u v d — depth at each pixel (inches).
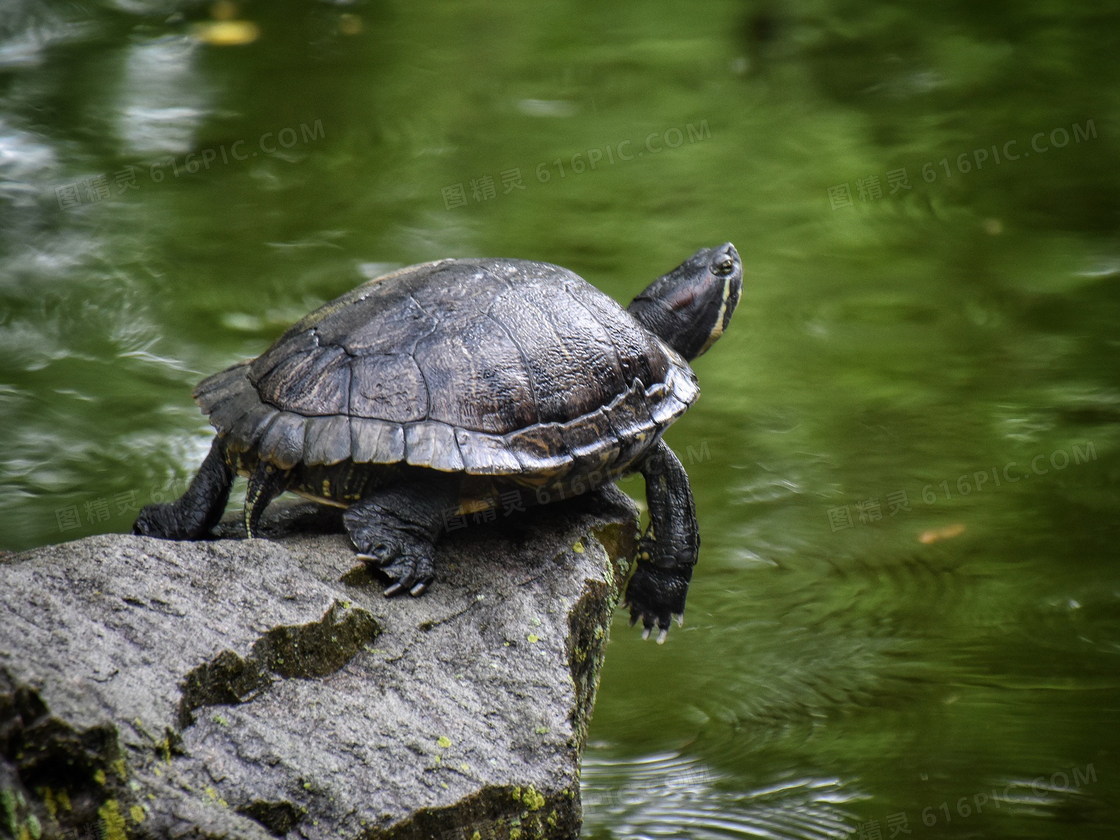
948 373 574.9
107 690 184.9
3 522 442.6
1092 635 398.9
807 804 318.0
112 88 862.5
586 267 660.7
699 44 1034.1
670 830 307.6
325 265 647.8
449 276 276.1
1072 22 1079.0
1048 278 665.6
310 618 219.8
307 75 920.3
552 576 266.5
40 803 163.8
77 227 673.0
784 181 787.4
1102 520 463.5
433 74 941.2
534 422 257.0
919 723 357.7
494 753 215.9
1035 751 341.1
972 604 417.1
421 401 249.0
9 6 987.3
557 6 1126.4
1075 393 555.8
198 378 538.0
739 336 607.8
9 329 570.3
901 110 906.7
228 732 196.7
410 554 248.4
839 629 406.0
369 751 205.0
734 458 508.1
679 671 386.6
